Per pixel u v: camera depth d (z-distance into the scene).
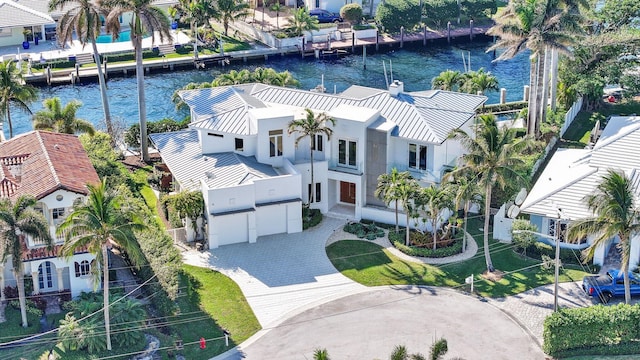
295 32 148.38
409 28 153.62
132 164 97.25
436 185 82.88
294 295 72.94
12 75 96.69
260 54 144.38
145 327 67.19
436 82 108.56
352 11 152.88
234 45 146.88
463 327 68.19
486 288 73.50
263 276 75.75
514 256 78.19
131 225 65.00
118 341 65.06
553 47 93.38
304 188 85.62
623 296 70.88
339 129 84.69
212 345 66.19
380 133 83.38
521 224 77.44
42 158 77.31
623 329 64.81
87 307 67.00
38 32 143.00
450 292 73.12
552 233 78.44
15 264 65.00
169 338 66.69
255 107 88.44
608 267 75.62
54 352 64.19
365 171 85.12
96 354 64.25
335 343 66.31
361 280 75.19
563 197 77.62
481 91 108.12
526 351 65.19
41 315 68.62
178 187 87.62
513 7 96.25
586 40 104.19
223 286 74.06
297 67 142.25
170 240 75.25
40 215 65.81
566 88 107.56
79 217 63.19
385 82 135.38
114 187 84.06
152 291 70.81
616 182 64.88
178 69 139.38
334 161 86.25
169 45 142.88
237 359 64.56
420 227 82.75
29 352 64.44
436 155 83.19
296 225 83.00
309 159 86.50
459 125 85.38
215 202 79.06
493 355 64.69
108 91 129.50
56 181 71.50
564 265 76.25
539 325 68.31
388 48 151.12
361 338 66.94
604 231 65.25
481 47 152.75
